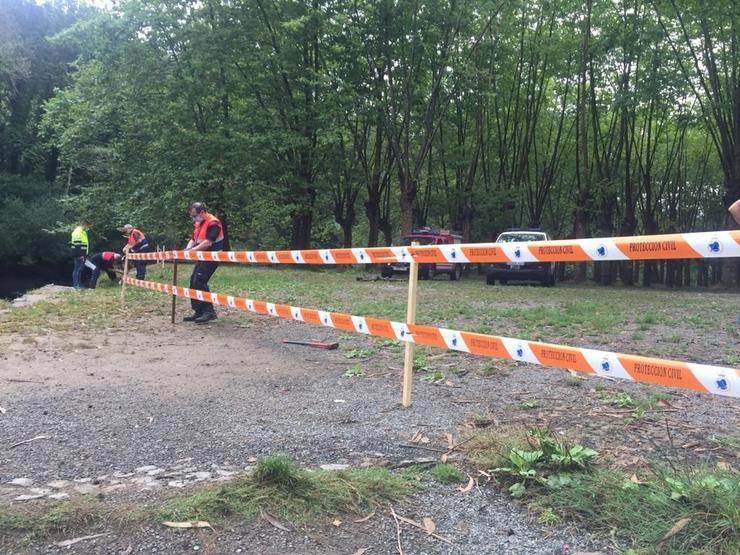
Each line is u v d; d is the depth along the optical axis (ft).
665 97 73.51
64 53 122.21
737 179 71.56
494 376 17.38
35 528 8.11
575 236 88.94
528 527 8.43
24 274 139.54
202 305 28.94
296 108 76.23
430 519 8.68
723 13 63.21
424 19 72.08
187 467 10.40
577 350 10.80
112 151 75.31
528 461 9.89
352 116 79.77
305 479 9.38
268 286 48.83
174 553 7.70
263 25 72.84
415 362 18.80
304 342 22.85
